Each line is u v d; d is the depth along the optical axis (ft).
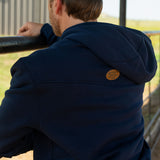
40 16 15.62
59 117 2.67
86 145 2.78
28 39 3.48
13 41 3.15
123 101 2.99
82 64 2.70
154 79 12.93
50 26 3.99
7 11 18.03
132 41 3.12
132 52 2.95
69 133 2.73
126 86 3.02
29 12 16.96
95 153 2.82
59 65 2.61
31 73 2.51
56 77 2.58
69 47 2.72
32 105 2.58
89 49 2.76
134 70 2.99
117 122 2.96
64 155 2.84
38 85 2.51
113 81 2.91
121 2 6.55
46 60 2.58
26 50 3.49
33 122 2.64
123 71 2.92
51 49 2.68
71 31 2.93
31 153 4.07
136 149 3.23
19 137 2.77
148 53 3.43
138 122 3.30
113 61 2.81
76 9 2.97
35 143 3.04
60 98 2.62
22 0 17.43
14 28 18.08
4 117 2.74
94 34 2.81
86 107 2.74
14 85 2.65
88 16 3.03
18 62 2.58
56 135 2.70
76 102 2.69
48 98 2.58
